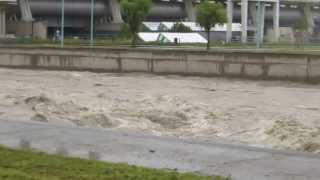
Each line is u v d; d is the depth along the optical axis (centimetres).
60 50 7869
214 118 3756
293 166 1953
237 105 4447
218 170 1888
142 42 17975
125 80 6519
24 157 2023
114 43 16475
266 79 6250
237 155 2147
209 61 6688
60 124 3108
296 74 6050
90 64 7638
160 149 2252
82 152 2175
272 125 3350
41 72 7588
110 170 1838
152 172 1822
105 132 2666
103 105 4309
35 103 4297
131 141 2420
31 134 2555
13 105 4303
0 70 7894
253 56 6347
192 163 1997
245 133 3212
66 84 6162
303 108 4328
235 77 6475
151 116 3762
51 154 2109
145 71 7188
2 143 2331
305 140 2853
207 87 5791
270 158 2094
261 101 4731
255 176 1802
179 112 3903
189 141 2467
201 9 18225
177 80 6469
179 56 6919
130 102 4516
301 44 19750
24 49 8188
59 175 1762
